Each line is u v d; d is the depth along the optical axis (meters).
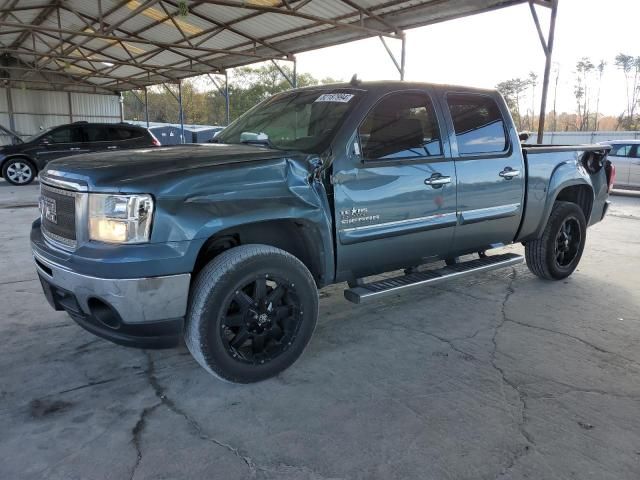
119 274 2.51
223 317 2.83
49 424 2.63
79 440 2.50
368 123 3.45
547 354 3.50
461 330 3.92
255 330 2.99
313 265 3.34
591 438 2.53
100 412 2.75
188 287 2.67
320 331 3.89
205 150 3.24
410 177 3.57
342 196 3.27
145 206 2.55
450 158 3.86
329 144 3.24
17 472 2.25
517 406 2.82
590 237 7.69
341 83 3.82
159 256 2.56
